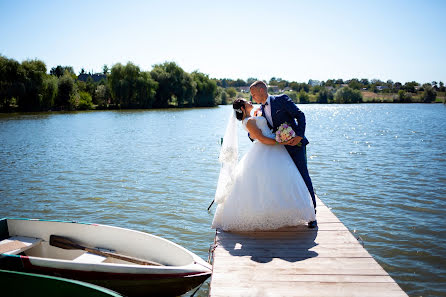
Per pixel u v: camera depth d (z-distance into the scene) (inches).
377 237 275.7
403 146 760.3
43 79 2144.4
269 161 191.0
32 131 1159.6
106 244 209.0
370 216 323.6
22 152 728.3
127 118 1796.3
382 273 147.3
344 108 3503.9
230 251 172.4
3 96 2034.9
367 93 5570.9
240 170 197.8
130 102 2674.7
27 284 148.4
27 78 2079.2
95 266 167.2
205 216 336.5
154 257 193.2
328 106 4133.9
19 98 2113.7
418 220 311.4
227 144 196.2
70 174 514.9
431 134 999.6
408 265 229.8
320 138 956.6
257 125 191.0
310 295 131.2
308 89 5871.1
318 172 508.7
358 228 294.8
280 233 195.5
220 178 199.5
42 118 1754.4
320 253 168.1
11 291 151.6
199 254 257.8
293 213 188.4
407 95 4980.3
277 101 190.7
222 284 140.6
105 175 506.0
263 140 190.2
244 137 997.8
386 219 315.3
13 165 586.6
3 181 474.3
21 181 473.4
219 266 156.8
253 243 181.8
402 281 209.5
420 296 193.5
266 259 162.9
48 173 522.3
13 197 399.9
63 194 410.9
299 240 184.7
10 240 218.4
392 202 362.9
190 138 970.1
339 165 558.9
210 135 1046.4
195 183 458.3
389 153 669.3
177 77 2942.9
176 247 185.2
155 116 1964.8
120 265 165.9
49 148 781.9
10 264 175.3
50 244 219.6
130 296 173.2
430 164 553.0
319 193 398.6
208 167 558.9
